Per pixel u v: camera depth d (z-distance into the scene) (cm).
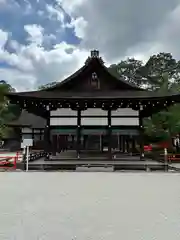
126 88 1734
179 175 1243
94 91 1719
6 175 1247
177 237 461
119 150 2256
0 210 630
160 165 1446
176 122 2431
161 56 5278
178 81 3972
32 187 921
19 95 1470
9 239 447
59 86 1703
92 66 1716
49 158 1565
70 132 1562
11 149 3862
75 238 453
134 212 618
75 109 1572
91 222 543
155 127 2784
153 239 450
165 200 738
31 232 482
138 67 5647
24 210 627
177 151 2614
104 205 680
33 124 3825
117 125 1561
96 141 2295
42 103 1533
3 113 4934
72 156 1766
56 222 542
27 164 1441
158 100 1485
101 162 1514
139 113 1567
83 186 945
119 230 496
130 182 1041
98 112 1573
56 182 1038
